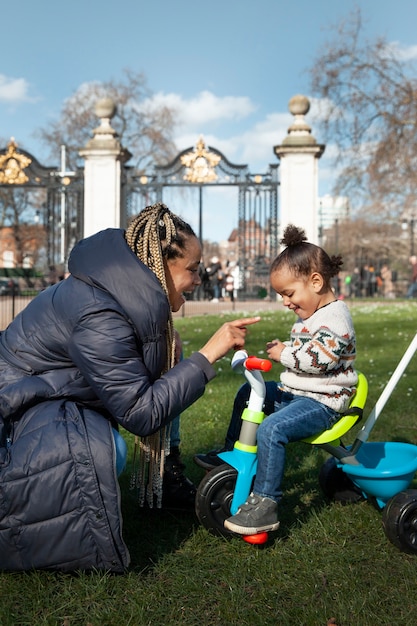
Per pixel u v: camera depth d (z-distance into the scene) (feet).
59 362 7.87
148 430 7.58
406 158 65.82
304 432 8.37
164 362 8.11
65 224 74.90
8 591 7.25
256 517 8.04
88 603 7.02
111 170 64.59
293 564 7.94
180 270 8.34
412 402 16.33
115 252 7.82
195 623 6.72
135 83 115.14
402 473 8.56
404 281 121.60
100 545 7.13
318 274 8.82
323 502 10.01
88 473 7.07
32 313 8.05
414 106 64.69
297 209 63.87
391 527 8.22
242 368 8.40
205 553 8.25
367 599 7.06
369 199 75.51
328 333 8.46
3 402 7.52
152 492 8.72
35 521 7.06
